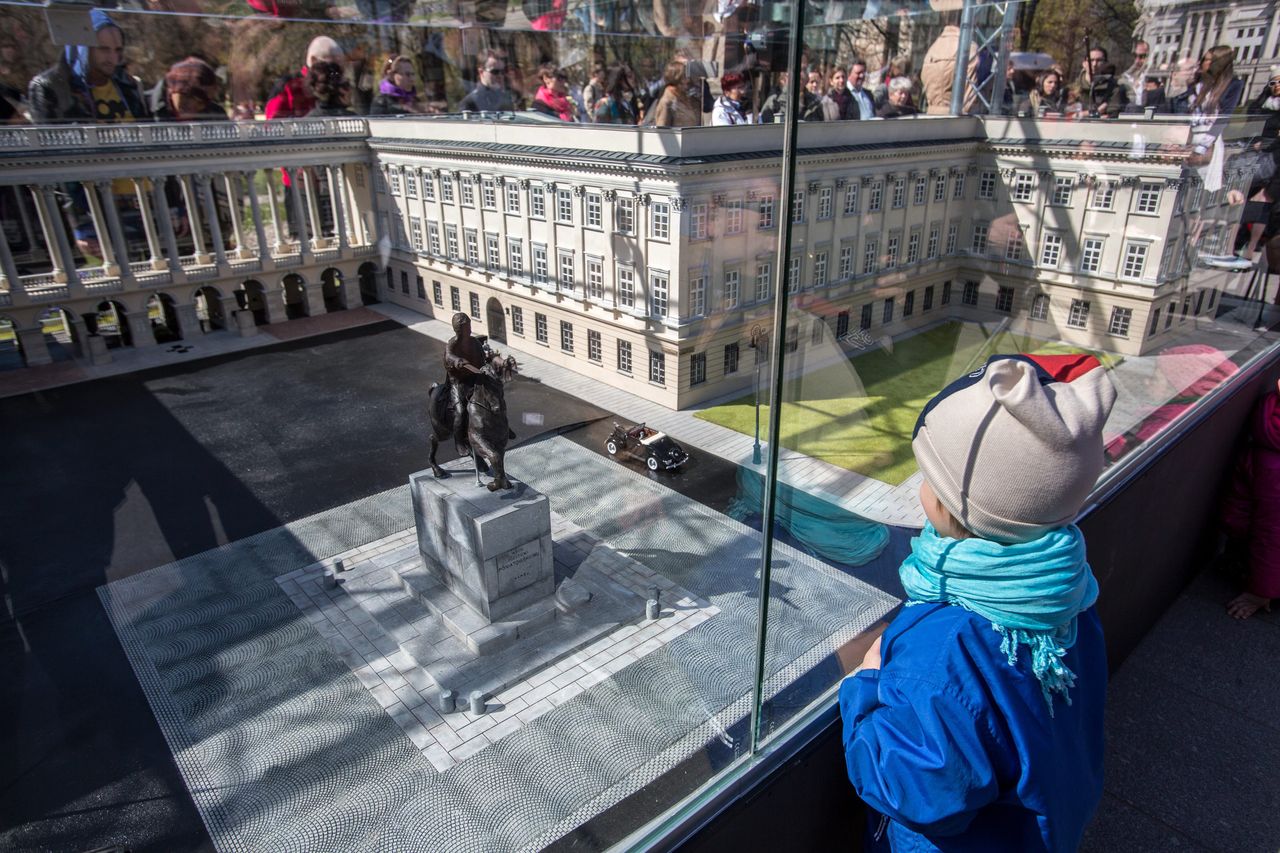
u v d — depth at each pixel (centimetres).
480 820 433
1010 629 135
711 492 367
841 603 184
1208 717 326
